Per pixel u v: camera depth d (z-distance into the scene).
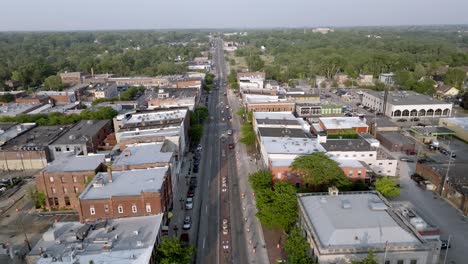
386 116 183.50
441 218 88.00
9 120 158.50
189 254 65.81
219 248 77.56
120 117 146.00
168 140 114.69
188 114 151.62
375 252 57.25
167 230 77.31
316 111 172.00
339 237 60.06
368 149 110.69
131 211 78.00
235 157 130.75
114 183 84.19
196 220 89.19
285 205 75.81
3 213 94.88
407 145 132.75
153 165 92.56
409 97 193.00
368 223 62.88
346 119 153.25
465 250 75.19
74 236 67.31
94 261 60.25
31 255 63.00
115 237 67.19
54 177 94.00
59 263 59.56
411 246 58.03
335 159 107.06
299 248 62.28
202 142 148.38
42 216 93.06
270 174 93.81
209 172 118.19
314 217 67.25
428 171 106.94
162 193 81.25
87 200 76.69
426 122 172.88
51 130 142.38
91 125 144.62
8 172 121.81
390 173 112.62
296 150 108.25
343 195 74.81
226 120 181.00
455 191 93.88
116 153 109.12
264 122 137.50
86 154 117.88
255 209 93.88
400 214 67.88
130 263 59.72
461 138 147.12
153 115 145.12
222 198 100.38
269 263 72.25
